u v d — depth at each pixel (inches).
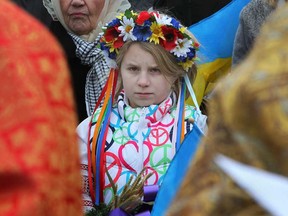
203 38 383.6
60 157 99.0
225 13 391.9
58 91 102.5
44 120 98.4
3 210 94.7
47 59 103.0
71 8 376.5
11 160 95.9
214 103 106.2
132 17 290.0
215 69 376.8
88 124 286.8
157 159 276.4
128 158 277.0
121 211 249.8
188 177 108.3
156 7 454.9
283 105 98.3
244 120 101.1
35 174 96.0
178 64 290.4
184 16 459.2
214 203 103.7
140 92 286.5
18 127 97.4
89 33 379.6
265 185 99.2
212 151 104.7
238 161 101.9
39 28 105.5
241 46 378.3
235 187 102.5
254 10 373.1
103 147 280.1
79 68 372.2
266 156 100.5
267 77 100.3
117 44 292.4
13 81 99.3
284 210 98.3
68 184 100.3
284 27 104.0
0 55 100.7
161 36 286.4
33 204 94.9
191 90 292.5
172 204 109.0
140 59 286.8
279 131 98.0
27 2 398.9
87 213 261.4
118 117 288.0
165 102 287.3
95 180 278.2
